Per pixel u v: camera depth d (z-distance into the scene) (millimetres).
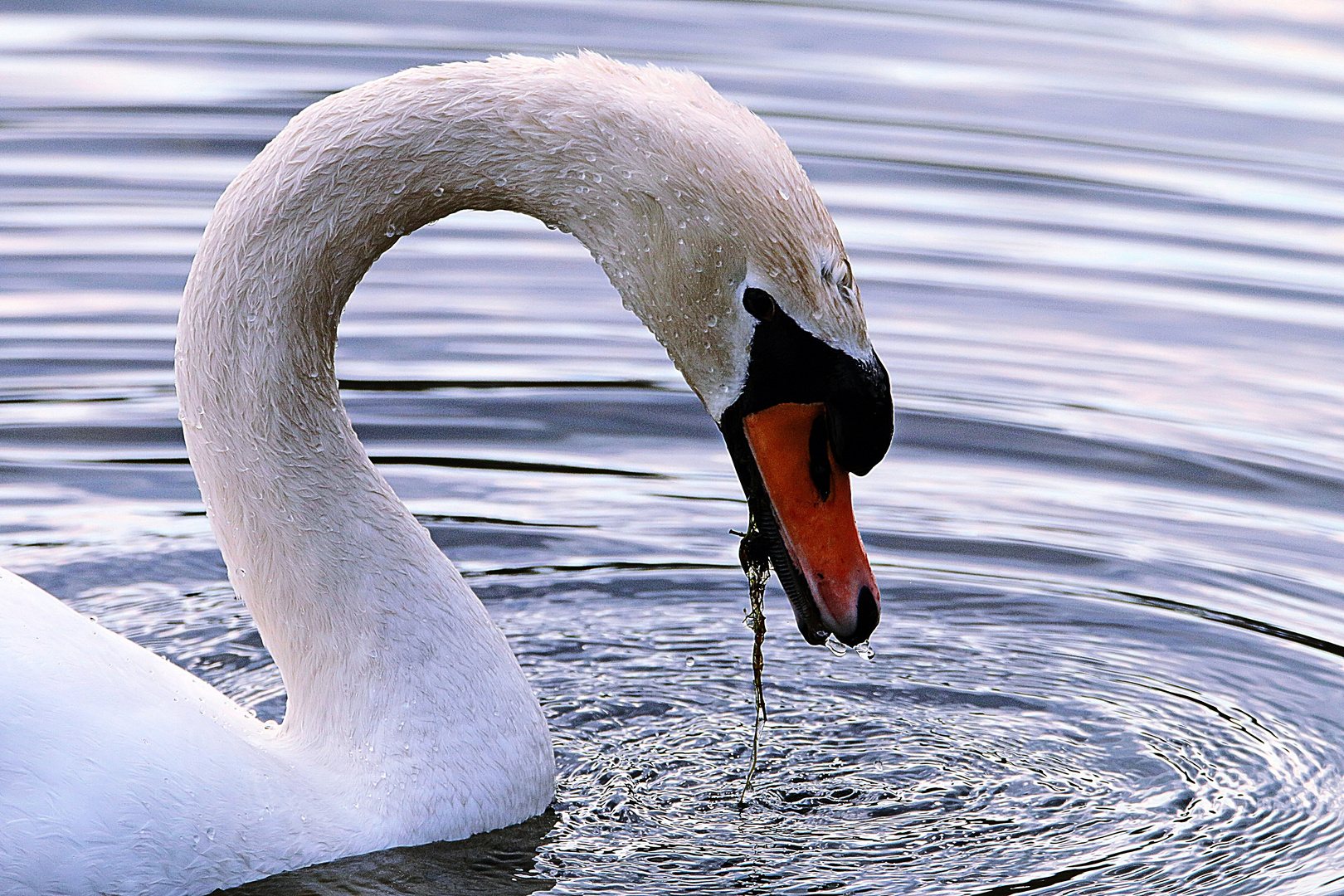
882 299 14812
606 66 7609
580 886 7512
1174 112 19109
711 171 7195
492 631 8125
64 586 10469
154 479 11797
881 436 7270
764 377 7332
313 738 7883
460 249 16031
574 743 8977
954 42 21219
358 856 7570
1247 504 11680
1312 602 10508
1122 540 11273
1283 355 13953
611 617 10391
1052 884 7590
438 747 7824
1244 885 7562
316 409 7969
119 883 6938
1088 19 22172
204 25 21016
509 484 11906
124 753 7043
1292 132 18578
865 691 9625
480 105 7488
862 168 17422
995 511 11633
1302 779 8602
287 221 7648
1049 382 13438
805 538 7426
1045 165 17656
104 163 16969
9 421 12320
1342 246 16094
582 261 15844
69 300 14273
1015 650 10070
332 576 7938
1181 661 9906
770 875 7668
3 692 6980
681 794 8438
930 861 7809
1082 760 8852
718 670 9867
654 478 12070
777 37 21141
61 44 20141
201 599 10492
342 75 19297
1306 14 22203
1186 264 15648
